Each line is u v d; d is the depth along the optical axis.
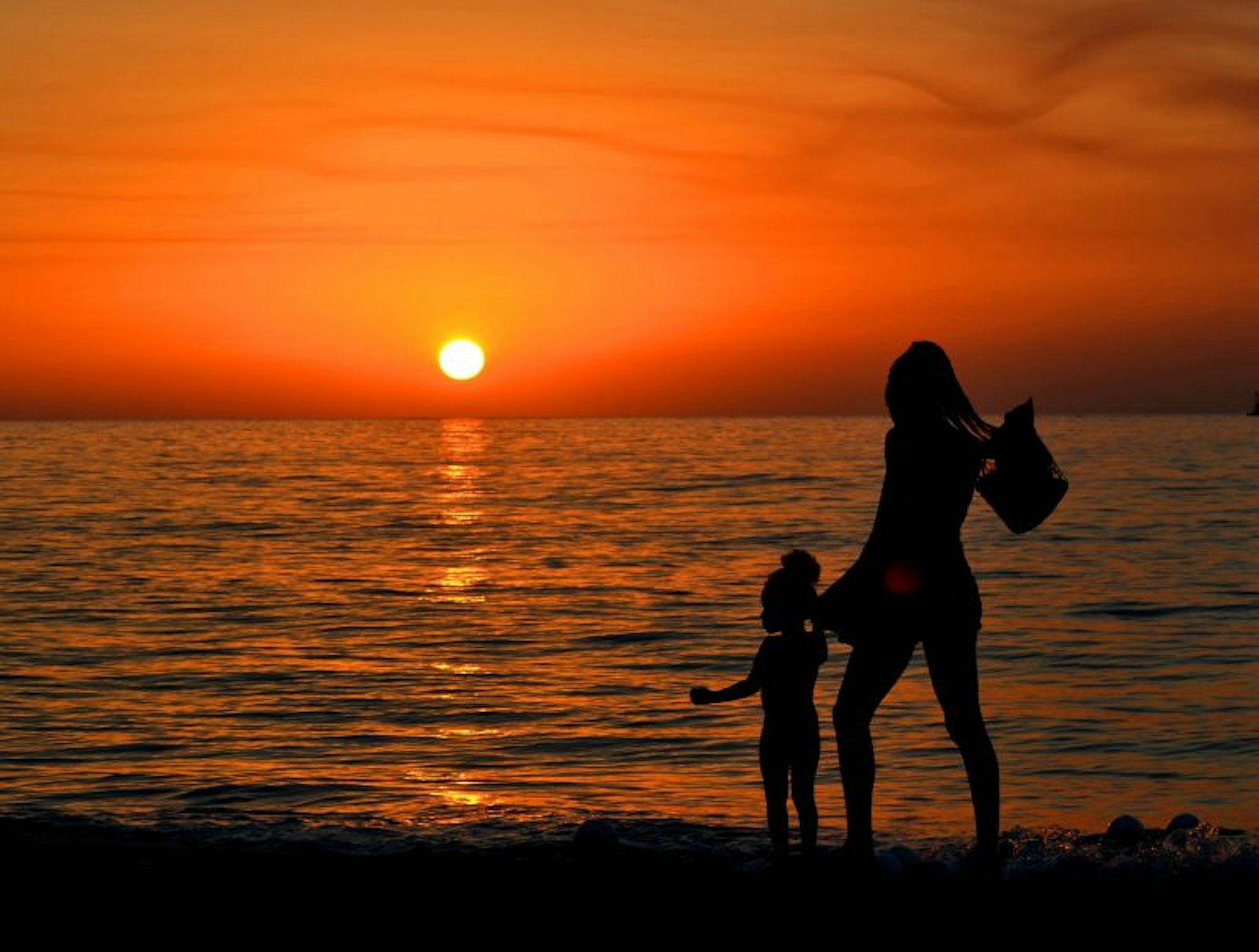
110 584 42.84
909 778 14.93
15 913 7.43
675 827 10.23
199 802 14.61
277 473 139.62
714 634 31.06
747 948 6.68
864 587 7.33
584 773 16.19
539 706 21.38
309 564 50.03
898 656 7.35
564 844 9.12
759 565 48.44
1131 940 6.62
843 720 7.48
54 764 16.81
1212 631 30.25
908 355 7.44
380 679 24.45
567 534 63.44
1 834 9.56
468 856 8.67
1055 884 7.50
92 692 22.92
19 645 29.14
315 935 7.03
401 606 37.12
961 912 7.06
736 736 18.38
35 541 60.47
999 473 7.32
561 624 33.09
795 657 8.62
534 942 6.87
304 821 10.88
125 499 93.94
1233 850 7.73
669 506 82.81
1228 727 18.72
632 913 7.28
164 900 7.65
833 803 13.60
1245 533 59.50
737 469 138.12
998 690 22.31
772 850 8.88
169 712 20.86
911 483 7.29
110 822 10.88
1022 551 51.66
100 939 6.99
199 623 33.31
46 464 162.88
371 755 17.52
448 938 6.95
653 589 40.88
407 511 81.44
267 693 22.84
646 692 22.92
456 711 20.92
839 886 7.50
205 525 70.31
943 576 7.25
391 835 10.09
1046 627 30.86
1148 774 15.73
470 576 45.47
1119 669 24.69
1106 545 53.91
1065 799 14.35
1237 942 6.54
